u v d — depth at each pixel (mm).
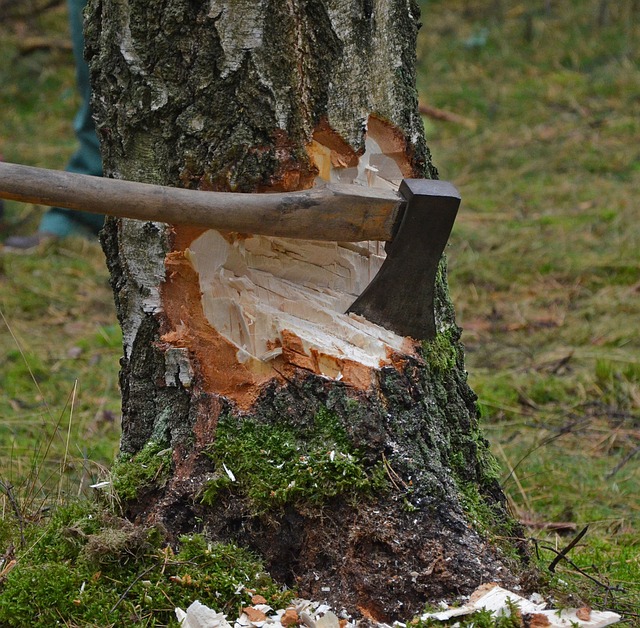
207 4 4043
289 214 3951
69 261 11445
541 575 4082
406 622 3887
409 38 4461
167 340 4332
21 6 19781
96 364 8836
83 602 3928
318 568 4090
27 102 17438
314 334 4270
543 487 6477
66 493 5129
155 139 4242
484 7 20156
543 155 14859
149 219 3924
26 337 9500
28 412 7668
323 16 4129
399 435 4184
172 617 3924
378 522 4031
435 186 4051
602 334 9281
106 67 4254
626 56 17828
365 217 4027
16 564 4207
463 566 3994
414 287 4250
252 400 4250
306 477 4078
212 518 4184
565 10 19609
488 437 7336
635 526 6035
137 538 4043
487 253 11500
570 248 11477
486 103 16828
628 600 4590
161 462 4324
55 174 3854
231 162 4117
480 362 8898
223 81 4082
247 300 4316
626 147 14852
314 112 4176
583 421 7707
